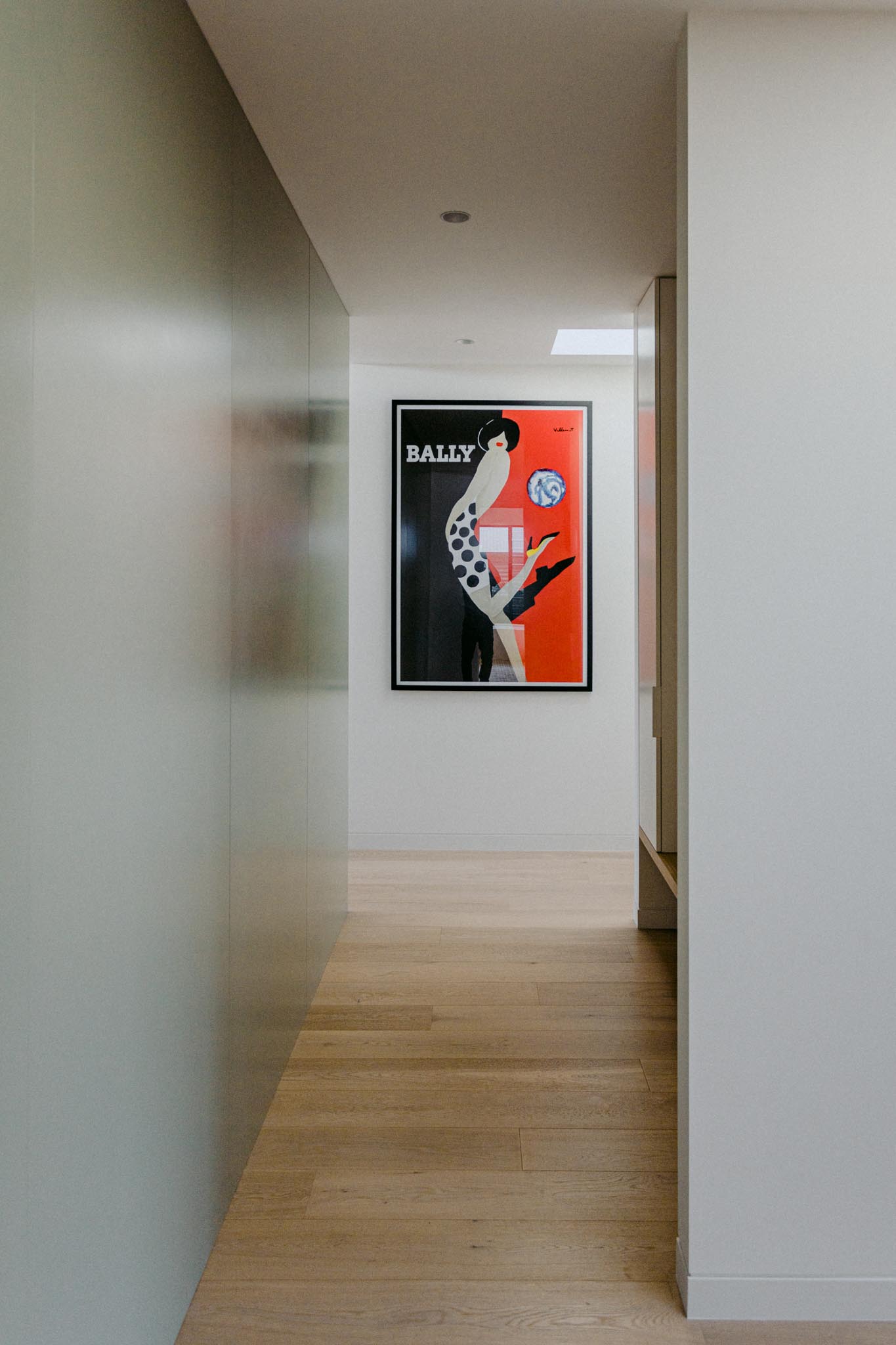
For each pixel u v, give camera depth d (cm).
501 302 417
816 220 202
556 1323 197
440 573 571
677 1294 206
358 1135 265
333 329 395
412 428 568
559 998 357
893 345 202
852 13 201
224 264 225
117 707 158
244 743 246
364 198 303
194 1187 205
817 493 203
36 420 128
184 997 197
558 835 577
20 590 124
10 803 122
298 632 321
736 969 204
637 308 420
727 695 204
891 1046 204
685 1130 206
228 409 229
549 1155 256
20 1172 126
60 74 134
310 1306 200
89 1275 149
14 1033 124
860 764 204
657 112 249
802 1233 204
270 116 248
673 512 376
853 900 204
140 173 168
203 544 208
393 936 426
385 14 203
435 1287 206
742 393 202
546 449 568
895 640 203
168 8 184
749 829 204
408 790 577
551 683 572
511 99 242
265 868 272
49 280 132
